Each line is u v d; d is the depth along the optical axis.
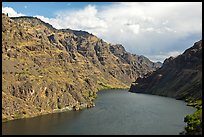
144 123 126.25
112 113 153.75
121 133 107.50
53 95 156.62
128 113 154.38
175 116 144.12
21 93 141.62
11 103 132.38
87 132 108.75
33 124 120.81
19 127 114.44
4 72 149.00
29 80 151.38
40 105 146.88
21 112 134.62
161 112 158.75
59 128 114.56
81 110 162.88
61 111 155.88
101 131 110.75
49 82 161.50
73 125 120.88
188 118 125.69
